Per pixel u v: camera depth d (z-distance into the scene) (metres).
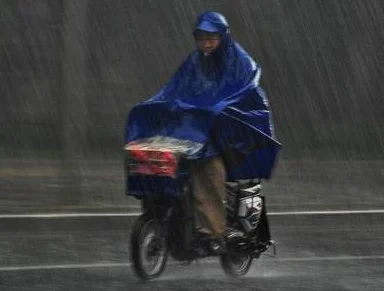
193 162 18.50
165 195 18.39
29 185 34.06
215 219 18.78
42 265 21.16
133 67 50.28
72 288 18.36
